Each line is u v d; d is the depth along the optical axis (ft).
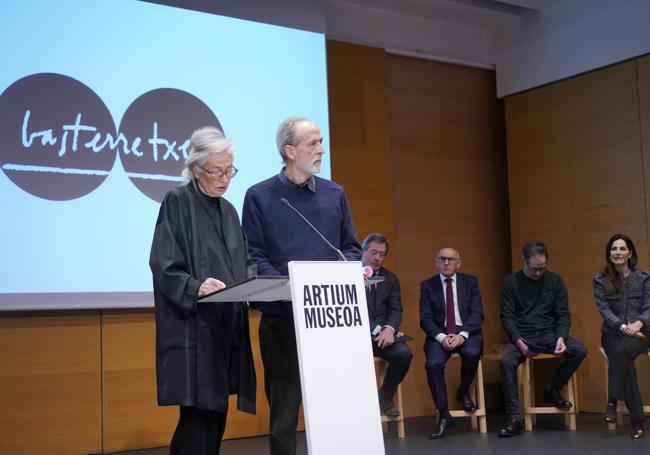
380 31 19.31
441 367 15.46
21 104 13.69
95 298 14.05
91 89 14.34
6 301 13.30
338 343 7.01
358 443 6.91
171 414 15.02
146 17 15.03
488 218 20.53
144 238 14.64
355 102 18.39
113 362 14.51
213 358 7.43
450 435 15.34
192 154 7.88
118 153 14.49
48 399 13.87
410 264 19.06
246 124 15.88
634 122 17.88
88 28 14.43
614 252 15.40
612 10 18.20
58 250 13.79
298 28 16.74
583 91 18.93
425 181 19.60
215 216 7.99
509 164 20.48
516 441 14.19
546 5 19.44
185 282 7.28
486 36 21.08
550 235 19.44
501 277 20.52
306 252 8.69
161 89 15.05
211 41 15.69
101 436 14.28
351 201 18.06
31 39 13.87
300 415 16.42
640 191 17.70
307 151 8.68
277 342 8.45
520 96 20.36
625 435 14.43
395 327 15.53
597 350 18.29
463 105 20.49
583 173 18.84
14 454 13.50
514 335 15.78
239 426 15.70
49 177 13.82
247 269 8.01
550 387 15.69
